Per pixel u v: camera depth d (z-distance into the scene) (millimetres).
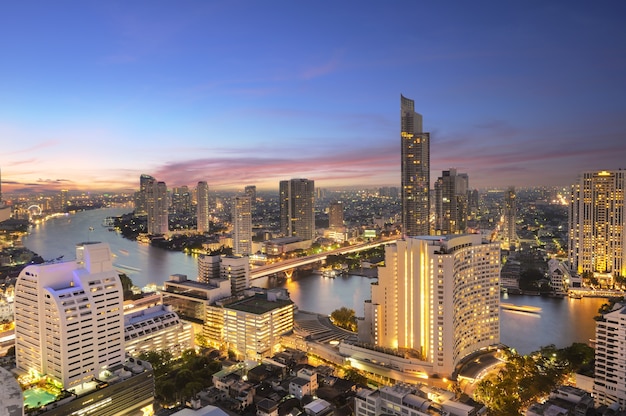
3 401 194875
